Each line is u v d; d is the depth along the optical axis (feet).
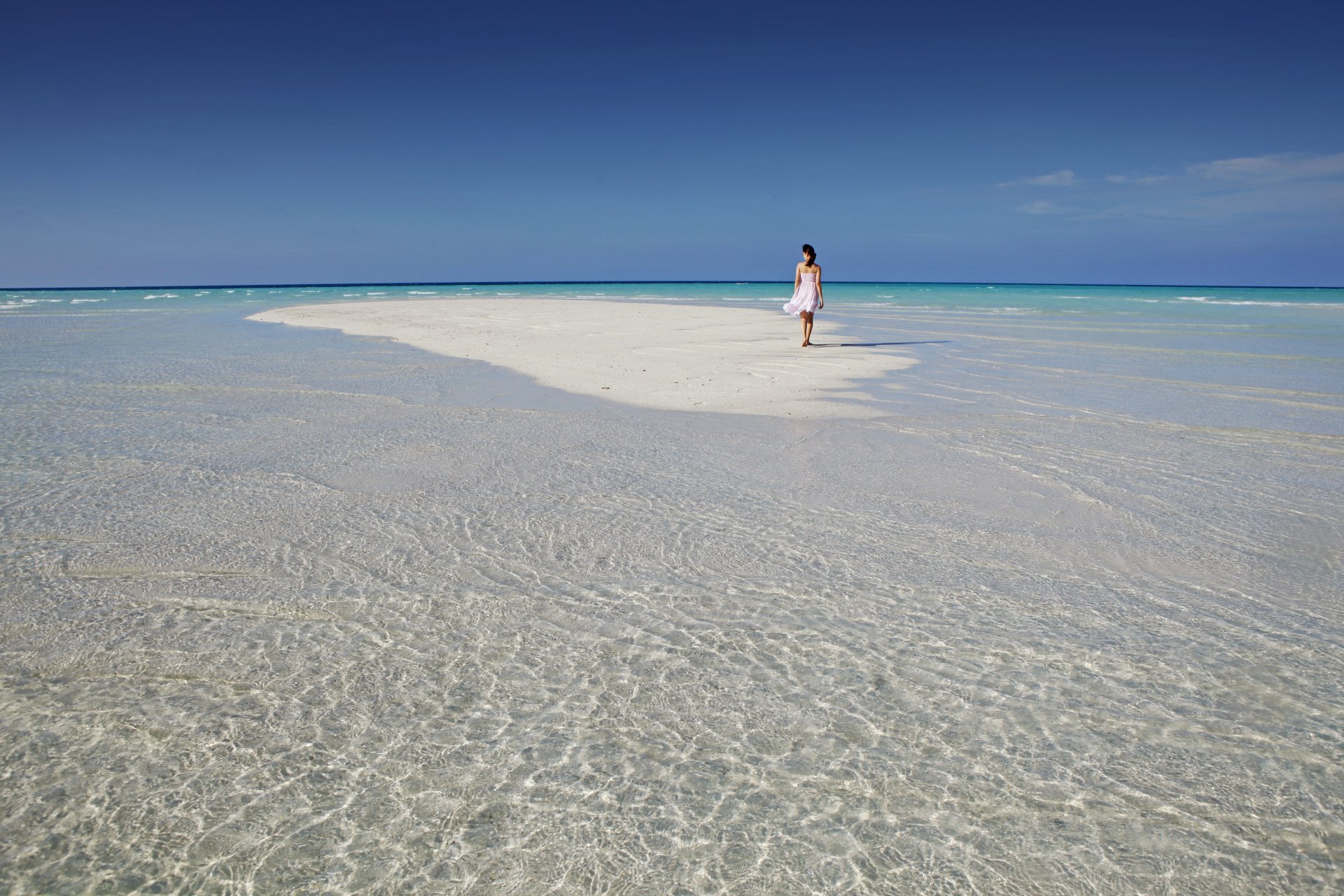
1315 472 20.40
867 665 10.87
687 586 13.33
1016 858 7.50
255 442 22.82
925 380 35.55
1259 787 8.50
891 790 8.41
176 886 7.10
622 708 9.83
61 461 20.57
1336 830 7.88
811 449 22.53
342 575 13.57
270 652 11.07
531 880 7.18
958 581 13.62
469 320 74.95
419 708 9.79
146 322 75.46
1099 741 9.27
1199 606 12.73
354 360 41.78
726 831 7.81
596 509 17.11
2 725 9.39
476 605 12.56
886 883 7.18
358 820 7.93
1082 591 13.29
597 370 38.19
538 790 8.36
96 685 10.25
